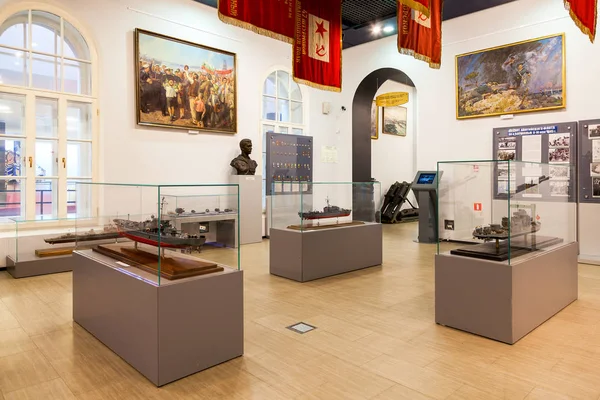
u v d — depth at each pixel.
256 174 11.02
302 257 6.43
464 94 10.10
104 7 8.26
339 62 6.56
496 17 9.52
